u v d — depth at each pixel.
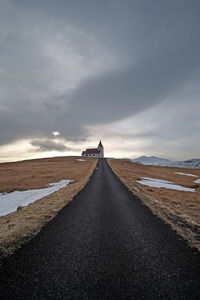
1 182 24.91
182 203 11.47
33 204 10.16
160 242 4.89
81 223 6.50
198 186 25.05
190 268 3.54
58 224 6.29
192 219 7.58
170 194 15.59
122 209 8.83
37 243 4.59
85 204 9.73
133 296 2.66
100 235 5.34
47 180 26.08
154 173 51.25
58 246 4.45
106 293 2.71
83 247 4.44
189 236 5.43
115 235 5.38
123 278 3.12
